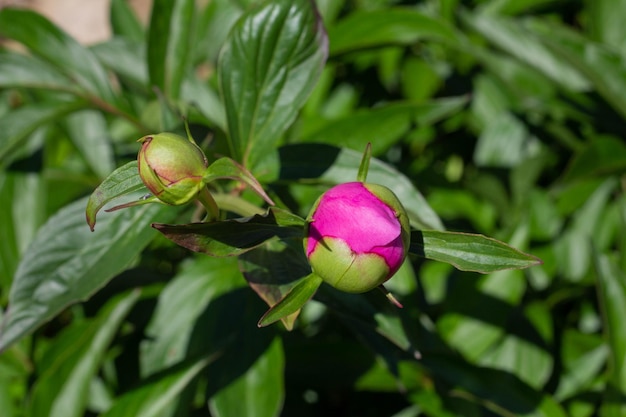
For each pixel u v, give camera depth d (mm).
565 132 847
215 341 676
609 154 772
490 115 918
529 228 771
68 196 829
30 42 728
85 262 604
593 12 869
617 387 679
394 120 690
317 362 727
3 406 718
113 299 705
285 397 773
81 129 843
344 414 807
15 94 978
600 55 769
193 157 515
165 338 697
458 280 731
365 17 767
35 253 607
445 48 930
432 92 940
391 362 666
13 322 595
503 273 723
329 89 944
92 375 683
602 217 810
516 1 914
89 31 1544
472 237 510
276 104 605
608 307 681
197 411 743
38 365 689
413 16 768
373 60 944
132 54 804
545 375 727
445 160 968
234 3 855
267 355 662
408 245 510
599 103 844
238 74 603
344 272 503
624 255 752
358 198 504
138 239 605
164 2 707
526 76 899
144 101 797
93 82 731
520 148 872
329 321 802
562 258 799
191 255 791
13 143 711
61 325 881
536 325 738
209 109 762
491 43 837
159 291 752
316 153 613
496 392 671
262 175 613
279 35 598
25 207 776
